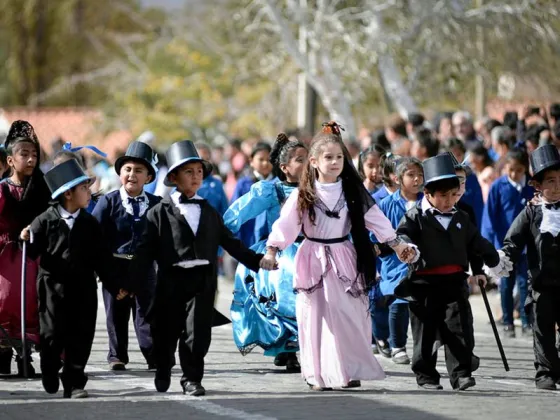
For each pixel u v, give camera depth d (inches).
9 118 2938.0
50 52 4266.7
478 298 1325.0
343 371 717.9
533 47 1679.4
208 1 2682.1
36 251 699.4
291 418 621.9
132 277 697.6
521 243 752.3
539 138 1161.4
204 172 712.4
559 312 750.5
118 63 2891.2
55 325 693.9
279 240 717.3
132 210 817.5
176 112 2608.3
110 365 829.8
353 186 725.9
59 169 698.8
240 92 2519.7
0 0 4286.4
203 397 692.7
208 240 700.7
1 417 627.5
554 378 744.3
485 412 641.0
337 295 722.2
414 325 739.4
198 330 695.7
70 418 623.8
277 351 807.1
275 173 945.5
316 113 2087.8
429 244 725.9
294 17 1721.2
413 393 712.4
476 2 1758.1
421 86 1769.2
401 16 1686.8
